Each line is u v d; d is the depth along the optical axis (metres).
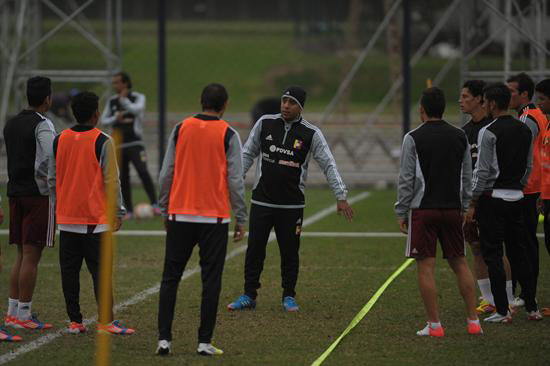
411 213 24.70
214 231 23.06
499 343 24.11
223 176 23.19
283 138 28.44
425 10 149.12
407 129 56.38
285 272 28.56
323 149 28.44
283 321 26.88
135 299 29.73
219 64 157.00
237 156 23.22
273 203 28.31
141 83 142.88
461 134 24.73
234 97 143.38
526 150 26.14
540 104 27.16
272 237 43.50
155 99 134.25
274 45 170.50
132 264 35.94
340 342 24.27
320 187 65.56
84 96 24.72
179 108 129.88
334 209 52.75
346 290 31.17
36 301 29.50
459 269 25.22
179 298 29.86
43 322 26.69
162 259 37.03
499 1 71.69
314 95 147.38
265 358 22.66
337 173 28.36
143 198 58.31
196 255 38.62
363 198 58.47
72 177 24.59
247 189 63.50
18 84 61.78
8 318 26.11
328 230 44.62
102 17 184.25
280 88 149.50
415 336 24.94
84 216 24.56
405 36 55.94
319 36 170.12
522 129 26.05
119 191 24.61
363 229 44.97
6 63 66.88
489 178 25.84
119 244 40.75
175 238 23.23
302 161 28.47
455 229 24.77
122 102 47.91
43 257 37.91
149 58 155.00
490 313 28.14
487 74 57.31
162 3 57.28
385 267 35.25
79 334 25.22
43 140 25.12
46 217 25.58
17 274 26.17
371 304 28.00
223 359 22.56
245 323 26.62
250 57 162.12
